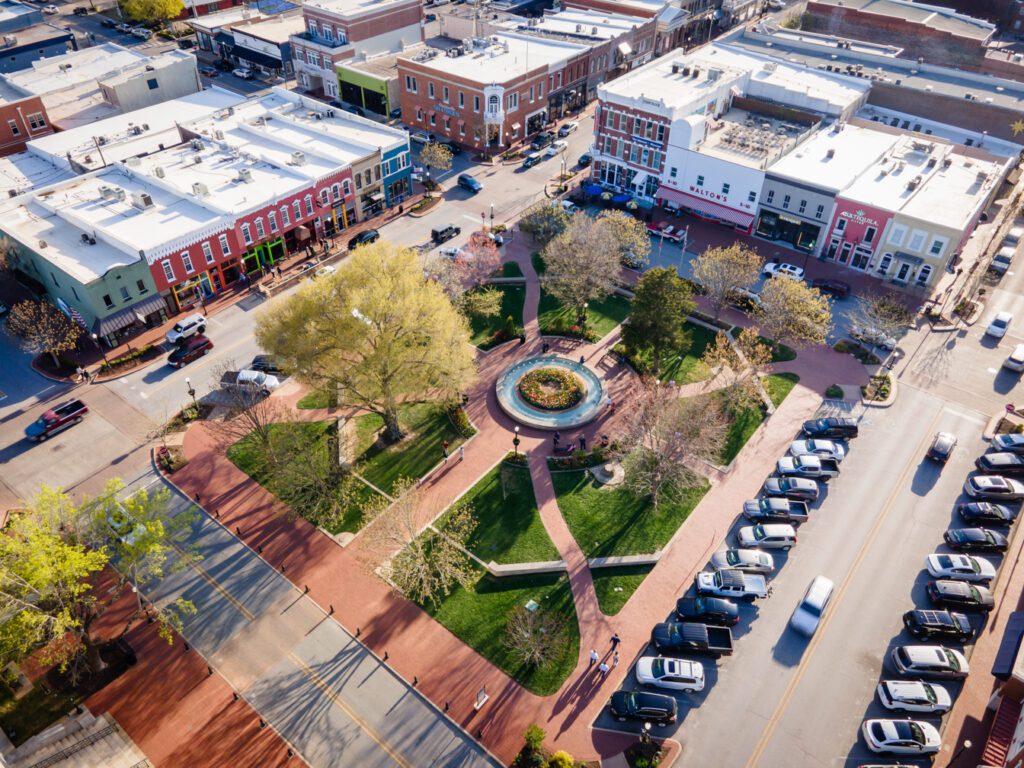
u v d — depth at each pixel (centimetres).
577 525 5584
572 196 10050
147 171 8862
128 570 4441
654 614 4966
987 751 4128
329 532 5575
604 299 8162
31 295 8062
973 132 10150
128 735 4303
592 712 4422
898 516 5700
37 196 8325
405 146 9744
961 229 7644
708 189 9312
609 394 6831
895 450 6266
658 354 6694
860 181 8688
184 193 8256
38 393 6912
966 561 5184
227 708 4444
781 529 5412
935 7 13288
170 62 11338
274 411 6706
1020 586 5191
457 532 5488
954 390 6894
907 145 9519
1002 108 9806
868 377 7069
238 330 7681
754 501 5688
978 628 4922
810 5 13562
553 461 6106
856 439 6366
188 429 6506
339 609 5019
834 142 9525
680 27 14788
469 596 5084
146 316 7556
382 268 5734
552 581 5175
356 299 5484
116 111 10869
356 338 5547
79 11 16775
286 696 4506
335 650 4762
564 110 12556
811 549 5447
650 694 4353
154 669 4656
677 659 4569
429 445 6334
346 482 5922
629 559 5300
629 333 6631
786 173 8762
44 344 6919
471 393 6906
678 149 9306
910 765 4150
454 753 4222
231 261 8206
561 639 4759
